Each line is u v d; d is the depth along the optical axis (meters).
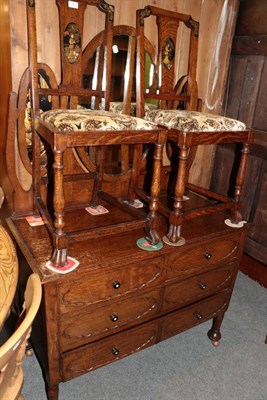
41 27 1.29
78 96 1.37
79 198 1.58
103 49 1.39
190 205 1.72
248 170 2.02
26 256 1.14
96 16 1.39
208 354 1.57
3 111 1.36
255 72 1.85
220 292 1.57
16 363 0.75
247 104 1.93
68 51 1.30
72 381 1.39
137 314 1.31
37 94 1.25
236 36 1.89
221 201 1.58
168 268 1.32
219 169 2.14
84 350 1.21
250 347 1.62
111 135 1.08
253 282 2.09
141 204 1.60
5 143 1.33
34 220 1.39
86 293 1.14
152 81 1.57
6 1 1.18
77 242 1.27
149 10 1.41
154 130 1.16
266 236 1.98
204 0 1.68
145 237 1.31
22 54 1.27
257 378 1.45
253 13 1.79
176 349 1.59
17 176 1.43
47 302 1.07
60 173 1.02
